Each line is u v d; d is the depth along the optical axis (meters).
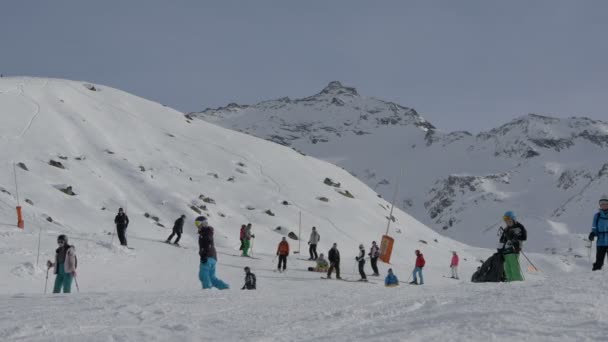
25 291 16.16
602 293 6.42
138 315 6.93
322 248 58.62
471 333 4.58
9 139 59.16
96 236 29.83
